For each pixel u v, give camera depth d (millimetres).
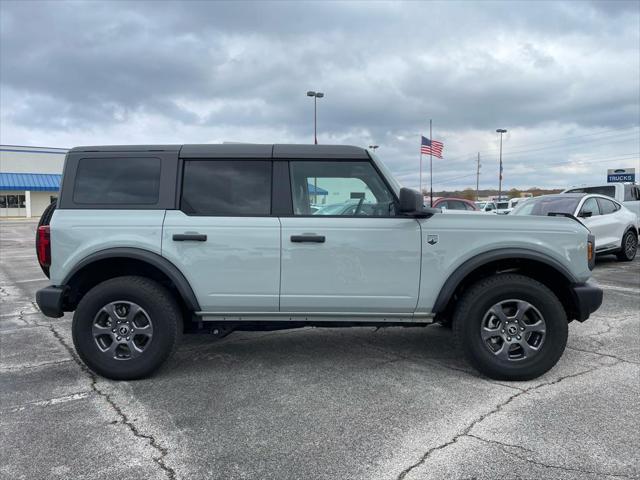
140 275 4266
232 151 4098
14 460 2799
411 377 4074
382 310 4027
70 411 3465
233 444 2973
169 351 3982
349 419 3295
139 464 2752
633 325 5699
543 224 4020
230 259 3951
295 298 3986
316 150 4094
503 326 3939
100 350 3996
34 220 42562
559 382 3916
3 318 6457
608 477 2578
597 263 11227
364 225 3961
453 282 3932
